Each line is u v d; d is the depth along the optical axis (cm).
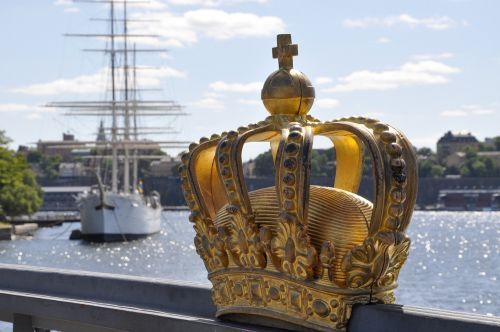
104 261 10219
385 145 571
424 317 547
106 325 705
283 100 630
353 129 578
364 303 584
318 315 586
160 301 743
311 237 586
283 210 584
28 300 769
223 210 648
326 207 592
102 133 15025
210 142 655
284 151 580
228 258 643
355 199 598
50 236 15625
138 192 14950
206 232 656
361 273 573
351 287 576
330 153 9494
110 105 14875
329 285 578
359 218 586
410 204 583
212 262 655
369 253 570
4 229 14650
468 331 527
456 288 5662
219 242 638
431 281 6284
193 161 658
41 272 833
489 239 14588
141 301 755
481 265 8138
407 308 566
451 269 7662
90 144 15050
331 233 582
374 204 566
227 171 614
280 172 583
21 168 18188
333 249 571
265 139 649
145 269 8975
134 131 15100
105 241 12875
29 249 12300
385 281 592
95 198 12912
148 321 678
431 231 18462
